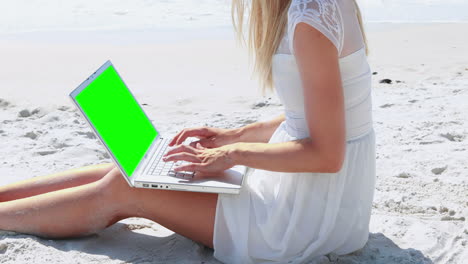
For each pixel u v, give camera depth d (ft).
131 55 25.58
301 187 7.98
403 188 11.43
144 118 9.75
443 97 18.70
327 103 7.23
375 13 36.73
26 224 8.97
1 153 13.65
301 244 8.14
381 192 11.23
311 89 7.28
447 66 23.65
